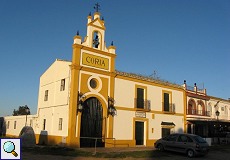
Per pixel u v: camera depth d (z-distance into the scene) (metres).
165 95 31.03
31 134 22.44
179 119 32.31
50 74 26.91
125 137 25.80
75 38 23.09
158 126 29.34
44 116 26.58
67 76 23.64
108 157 16.31
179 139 19.59
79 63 23.06
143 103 28.12
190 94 34.56
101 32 25.28
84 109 23.14
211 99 39.16
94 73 24.03
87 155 16.52
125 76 26.72
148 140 27.88
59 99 24.30
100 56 24.80
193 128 34.50
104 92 24.62
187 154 18.78
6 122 39.78
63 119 23.05
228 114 42.97
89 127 23.17
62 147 19.61
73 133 21.78
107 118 24.53
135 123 27.14
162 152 19.80
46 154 16.39
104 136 24.08
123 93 26.34
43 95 27.62
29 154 16.17
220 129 39.81
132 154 17.56
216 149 23.89
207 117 36.41
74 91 22.36
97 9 25.47
